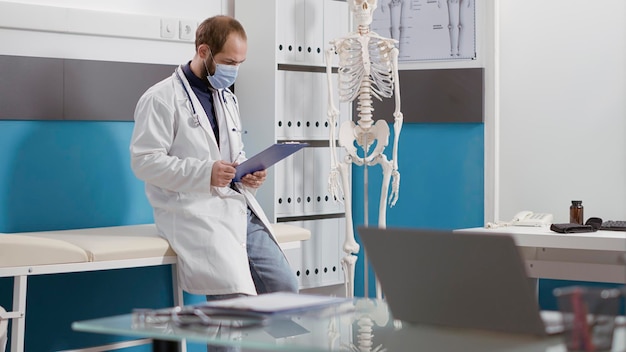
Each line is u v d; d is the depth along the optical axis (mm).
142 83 3918
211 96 3545
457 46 4445
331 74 4242
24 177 3594
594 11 4215
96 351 3748
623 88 4168
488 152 4414
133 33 3861
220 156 3482
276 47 4156
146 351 3990
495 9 4359
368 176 4590
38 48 3617
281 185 4227
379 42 4168
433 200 4531
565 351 1568
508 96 4430
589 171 4254
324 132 4406
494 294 1686
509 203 4441
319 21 4359
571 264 3486
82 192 3764
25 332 3631
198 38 3463
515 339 1683
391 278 1824
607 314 1525
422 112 4516
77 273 3775
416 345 1677
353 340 1729
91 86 3760
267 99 4188
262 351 3182
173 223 3395
